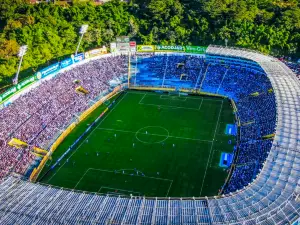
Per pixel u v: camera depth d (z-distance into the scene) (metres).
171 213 54.66
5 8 156.38
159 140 94.38
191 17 149.25
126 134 97.56
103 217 54.22
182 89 122.44
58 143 93.25
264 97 105.44
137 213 54.75
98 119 105.38
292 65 118.12
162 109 111.25
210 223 52.38
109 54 131.50
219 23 144.75
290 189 60.06
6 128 90.50
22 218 55.00
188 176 79.94
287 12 142.25
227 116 106.00
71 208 56.66
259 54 120.88
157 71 128.88
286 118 81.56
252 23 141.12
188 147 91.00
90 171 82.75
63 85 113.06
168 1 153.62
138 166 84.00
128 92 122.44
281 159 68.12
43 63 126.00
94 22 149.50
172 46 132.88
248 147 86.50
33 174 80.56
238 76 120.88
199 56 130.88
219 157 86.19
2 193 61.47
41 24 142.62
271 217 53.62
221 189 74.75
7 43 126.06
